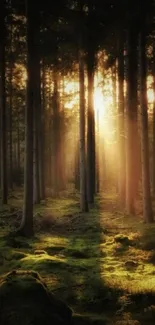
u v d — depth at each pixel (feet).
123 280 31.42
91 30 66.49
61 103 120.67
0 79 91.25
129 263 37.50
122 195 83.87
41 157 105.09
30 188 53.52
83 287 30.01
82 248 45.29
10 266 36.81
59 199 107.65
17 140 150.82
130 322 23.67
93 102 91.61
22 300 20.56
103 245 47.01
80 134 79.87
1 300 20.49
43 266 35.86
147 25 64.39
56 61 82.43
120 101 82.69
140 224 60.54
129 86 71.10
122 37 71.36
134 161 72.08
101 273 34.14
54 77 104.47
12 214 71.36
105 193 132.36
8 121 137.28
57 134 115.96
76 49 76.59
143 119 62.08
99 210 81.51
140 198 94.79
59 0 56.54
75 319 23.00
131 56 70.69
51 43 74.02
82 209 79.51
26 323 19.27
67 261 38.60
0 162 131.54
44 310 20.39
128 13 61.67
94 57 76.54
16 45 82.69
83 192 80.12
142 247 44.21
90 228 58.08
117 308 26.27
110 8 63.00
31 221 53.42
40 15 56.85
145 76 62.23
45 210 81.61
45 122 127.24
